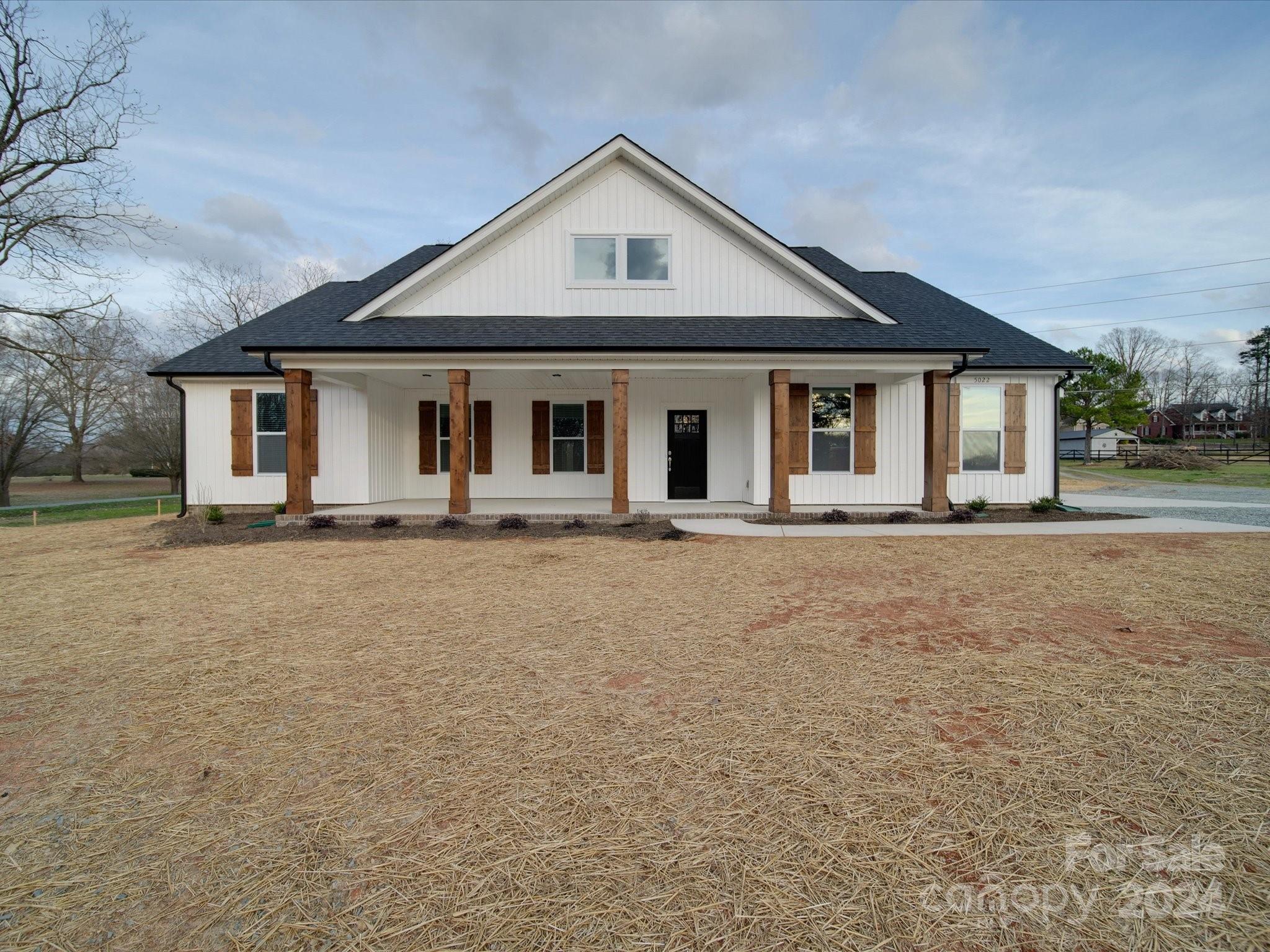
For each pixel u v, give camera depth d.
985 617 4.72
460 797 2.41
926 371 11.17
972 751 2.71
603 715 3.12
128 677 3.71
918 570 6.46
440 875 1.97
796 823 2.21
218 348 13.68
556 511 11.20
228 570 6.98
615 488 10.55
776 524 10.26
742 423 13.38
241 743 2.89
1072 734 2.84
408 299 11.85
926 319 12.75
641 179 11.83
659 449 13.43
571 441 13.93
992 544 8.12
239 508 12.66
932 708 3.14
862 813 2.26
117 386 26.77
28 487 33.50
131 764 2.70
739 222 11.70
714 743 2.81
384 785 2.51
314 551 8.20
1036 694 3.29
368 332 11.07
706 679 3.58
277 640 4.41
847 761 2.63
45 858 2.08
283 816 2.31
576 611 5.07
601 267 11.91
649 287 11.84
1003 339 12.58
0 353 22.06
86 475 39.03
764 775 2.53
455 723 3.06
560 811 2.30
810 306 11.98
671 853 2.06
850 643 4.15
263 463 12.70
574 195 11.80
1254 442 52.66
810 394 12.29
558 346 10.20
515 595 5.65
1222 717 3.00
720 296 11.91
